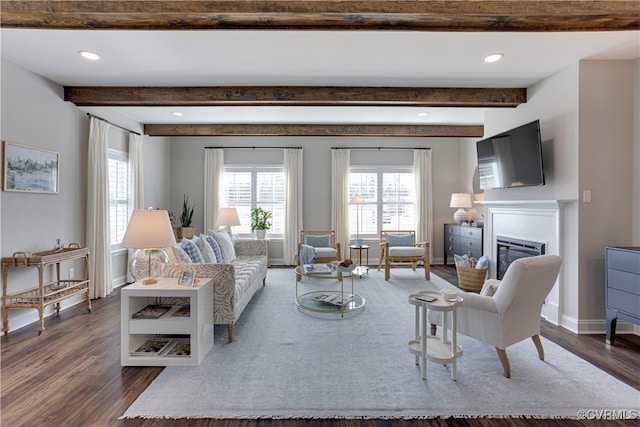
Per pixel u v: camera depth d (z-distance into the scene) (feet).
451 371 7.34
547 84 11.00
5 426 5.50
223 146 20.85
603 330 9.72
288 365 7.64
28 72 10.44
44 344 8.82
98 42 8.61
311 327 10.05
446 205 21.18
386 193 21.38
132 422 5.65
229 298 8.87
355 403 6.18
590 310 9.77
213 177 20.52
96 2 6.32
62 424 5.57
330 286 15.19
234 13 6.33
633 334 9.59
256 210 20.16
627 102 9.76
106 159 13.78
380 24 6.79
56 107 11.62
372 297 13.34
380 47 8.87
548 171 11.00
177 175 20.79
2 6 6.24
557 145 10.60
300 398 6.34
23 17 6.49
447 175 21.20
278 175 21.09
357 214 21.04
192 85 11.85
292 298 13.19
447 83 11.60
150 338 8.61
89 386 6.75
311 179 21.04
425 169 20.92
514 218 12.62
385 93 11.92
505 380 6.98
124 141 15.89
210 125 17.58
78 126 12.73
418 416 5.83
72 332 9.68
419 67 10.21
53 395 6.42
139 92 11.96
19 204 10.18
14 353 8.27
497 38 8.40
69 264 12.26
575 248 9.86
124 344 7.62
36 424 5.57
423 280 16.40
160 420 5.72
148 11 6.30
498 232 13.66
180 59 9.64
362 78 11.14
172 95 11.96
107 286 13.70
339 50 9.04
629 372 7.34
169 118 16.31
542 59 9.65
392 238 17.99
